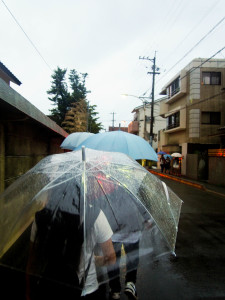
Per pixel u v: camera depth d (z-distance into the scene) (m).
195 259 3.67
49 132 7.34
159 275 3.13
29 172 1.75
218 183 12.77
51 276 1.30
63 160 1.81
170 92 22.16
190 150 17.75
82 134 5.45
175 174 19.23
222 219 6.07
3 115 3.81
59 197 1.43
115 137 2.87
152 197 1.77
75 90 29.50
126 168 1.87
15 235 1.37
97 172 1.64
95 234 1.44
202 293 2.77
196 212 6.78
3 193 1.66
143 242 1.54
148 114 36.53
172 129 20.38
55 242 1.32
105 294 1.80
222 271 3.32
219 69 17.34
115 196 1.55
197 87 17.39
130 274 1.89
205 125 17.41
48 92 28.52
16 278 1.54
